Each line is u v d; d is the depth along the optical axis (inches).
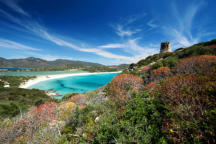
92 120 169.2
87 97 433.1
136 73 504.1
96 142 110.2
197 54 505.4
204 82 130.9
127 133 103.3
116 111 164.2
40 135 165.8
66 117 244.8
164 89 158.1
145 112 125.6
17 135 219.8
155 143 86.4
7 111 498.9
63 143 135.9
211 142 70.4
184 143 76.9
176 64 381.4
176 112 104.0
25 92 1296.8
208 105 96.5
